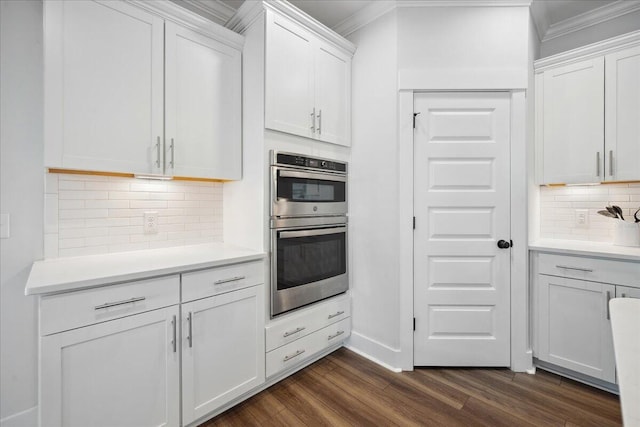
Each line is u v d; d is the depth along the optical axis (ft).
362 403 5.77
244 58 6.56
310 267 6.88
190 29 5.81
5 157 4.89
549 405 5.65
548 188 8.02
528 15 6.72
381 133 7.23
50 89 4.35
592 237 7.41
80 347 3.89
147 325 4.46
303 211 6.72
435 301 6.95
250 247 6.44
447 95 6.89
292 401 5.83
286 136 6.45
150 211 6.34
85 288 3.92
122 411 4.23
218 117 6.23
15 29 4.94
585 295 6.17
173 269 4.66
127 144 5.06
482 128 6.83
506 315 6.82
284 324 6.30
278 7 6.14
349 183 7.90
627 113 6.28
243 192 6.64
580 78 6.81
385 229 7.18
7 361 4.92
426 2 6.81
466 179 6.88
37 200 5.13
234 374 5.49
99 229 5.71
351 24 7.77
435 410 5.56
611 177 6.46
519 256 6.72
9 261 4.92
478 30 6.76
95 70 4.72
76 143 4.57
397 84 6.91
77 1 4.56
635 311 3.19
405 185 6.93
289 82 6.40
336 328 7.48
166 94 5.48
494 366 6.88
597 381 6.18
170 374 4.67
